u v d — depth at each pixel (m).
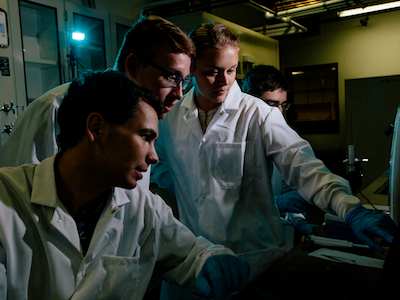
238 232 1.42
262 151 1.42
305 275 0.99
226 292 0.90
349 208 1.05
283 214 1.77
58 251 0.74
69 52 2.90
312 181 1.21
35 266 0.73
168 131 1.56
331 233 1.36
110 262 0.82
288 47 6.21
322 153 5.58
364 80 5.03
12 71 2.50
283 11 3.96
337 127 5.93
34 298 0.74
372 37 5.52
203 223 1.43
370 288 0.90
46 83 3.01
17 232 0.71
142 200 0.93
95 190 0.75
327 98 6.26
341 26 5.73
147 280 0.95
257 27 5.27
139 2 3.96
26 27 2.85
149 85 1.11
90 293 0.77
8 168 0.80
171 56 1.08
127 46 1.14
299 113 6.54
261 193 1.45
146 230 0.93
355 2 3.65
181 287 1.00
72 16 2.90
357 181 1.66
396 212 1.01
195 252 1.00
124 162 0.70
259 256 1.43
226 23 3.94
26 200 0.73
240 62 4.22
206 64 1.25
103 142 0.69
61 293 0.74
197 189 1.46
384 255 1.19
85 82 0.70
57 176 0.75
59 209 0.73
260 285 0.94
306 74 6.39
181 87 1.17
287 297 0.87
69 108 0.71
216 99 1.34
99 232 0.78
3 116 2.47
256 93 1.78
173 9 4.15
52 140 1.26
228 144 1.40
